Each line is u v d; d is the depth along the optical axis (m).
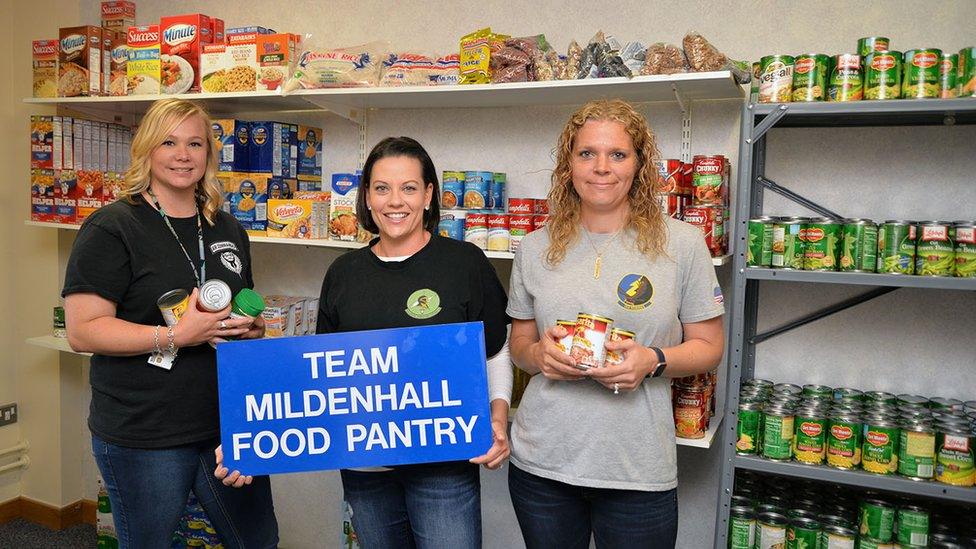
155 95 2.63
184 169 1.76
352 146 2.79
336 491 2.95
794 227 1.84
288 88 2.38
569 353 1.54
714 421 2.18
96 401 1.79
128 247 1.71
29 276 3.27
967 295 2.07
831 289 2.19
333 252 2.86
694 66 1.95
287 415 1.64
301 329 2.71
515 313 1.77
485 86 2.11
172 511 1.79
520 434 1.71
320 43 2.81
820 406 1.92
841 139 2.14
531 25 2.48
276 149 2.59
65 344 2.86
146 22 3.13
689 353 1.60
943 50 2.02
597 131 1.59
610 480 1.58
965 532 1.82
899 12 2.06
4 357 3.31
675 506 1.66
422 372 1.63
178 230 1.81
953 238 1.73
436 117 2.64
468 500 1.72
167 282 1.75
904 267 1.76
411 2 2.65
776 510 1.95
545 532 1.67
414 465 1.70
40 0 3.14
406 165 1.66
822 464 1.84
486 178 2.31
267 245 2.97
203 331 1.69
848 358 2.20
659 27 2.31
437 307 1.68
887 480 1.76
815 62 1.81
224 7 2.98
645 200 1.65
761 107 1.82
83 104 2.87
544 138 2.49
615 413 1.59
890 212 2.11
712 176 1.99
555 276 1.68
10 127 3.22
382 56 2.39
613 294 1.61
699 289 1.63
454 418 1.64
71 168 2.80
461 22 2.58
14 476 3.37
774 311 2.26
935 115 1.89
